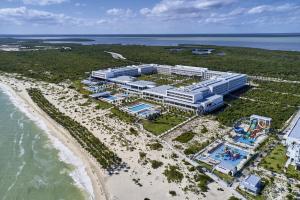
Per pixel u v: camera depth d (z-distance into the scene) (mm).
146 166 110562
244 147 126500
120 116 165125
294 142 119250
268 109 176125
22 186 99938
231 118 159750
